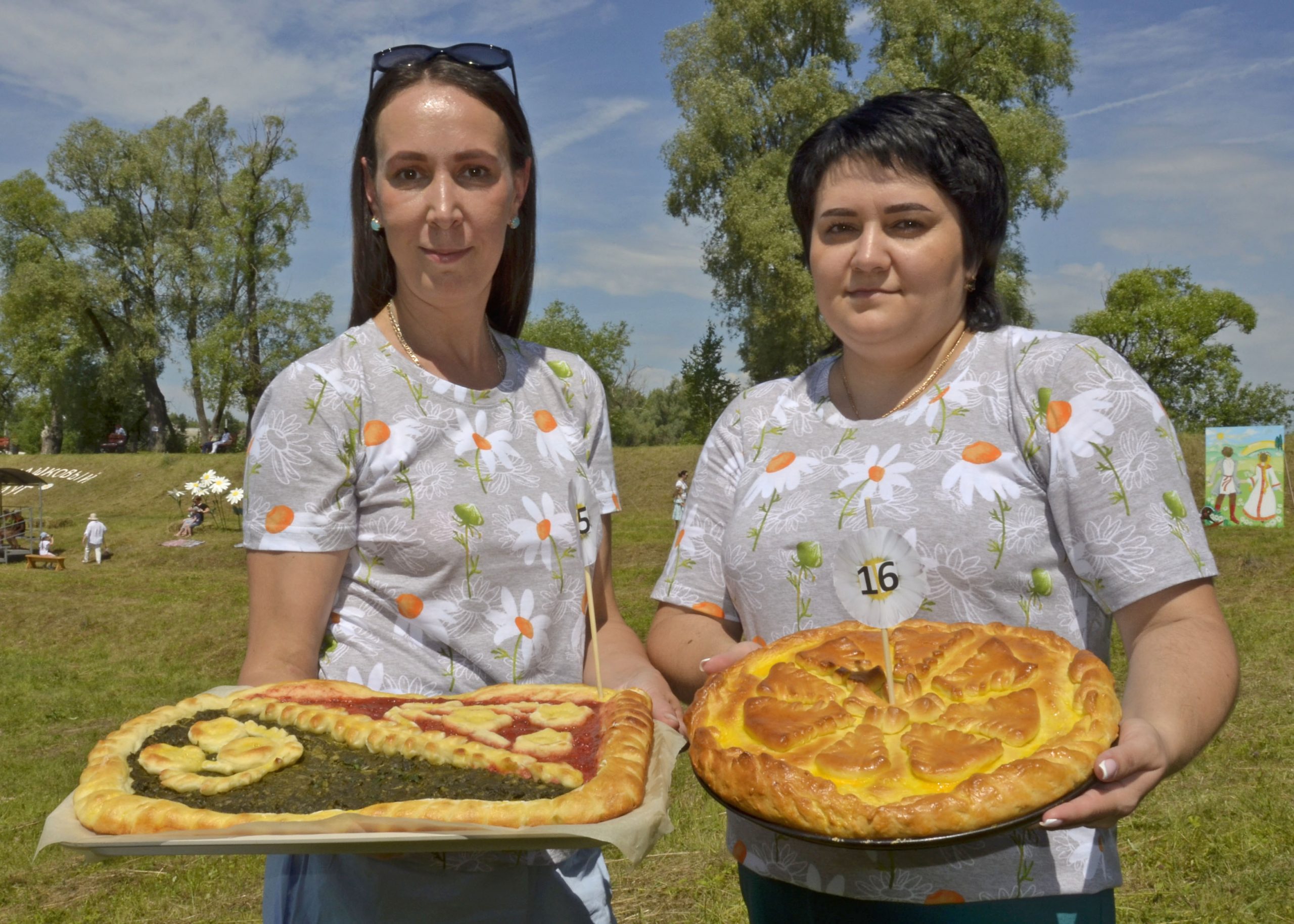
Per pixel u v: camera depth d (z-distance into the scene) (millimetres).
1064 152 35594
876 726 1849
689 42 37938
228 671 14797
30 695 13383
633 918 4383
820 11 36250
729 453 2389
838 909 1911
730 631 2439
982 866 1799
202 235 54938
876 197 1963
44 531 30594
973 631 1975
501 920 2109
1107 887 1815
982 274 2131
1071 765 1603
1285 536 19141
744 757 1756
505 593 2268
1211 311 50281
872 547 1891
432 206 2125
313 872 2125
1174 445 1843
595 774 1910
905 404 2115
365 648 2232
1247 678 8016
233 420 69000
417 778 1955
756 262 35781
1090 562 1844
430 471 2230
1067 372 1914
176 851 1630
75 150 54250
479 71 2184
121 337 55750
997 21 35781
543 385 2512
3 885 6242
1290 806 5031
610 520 2693
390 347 2318
